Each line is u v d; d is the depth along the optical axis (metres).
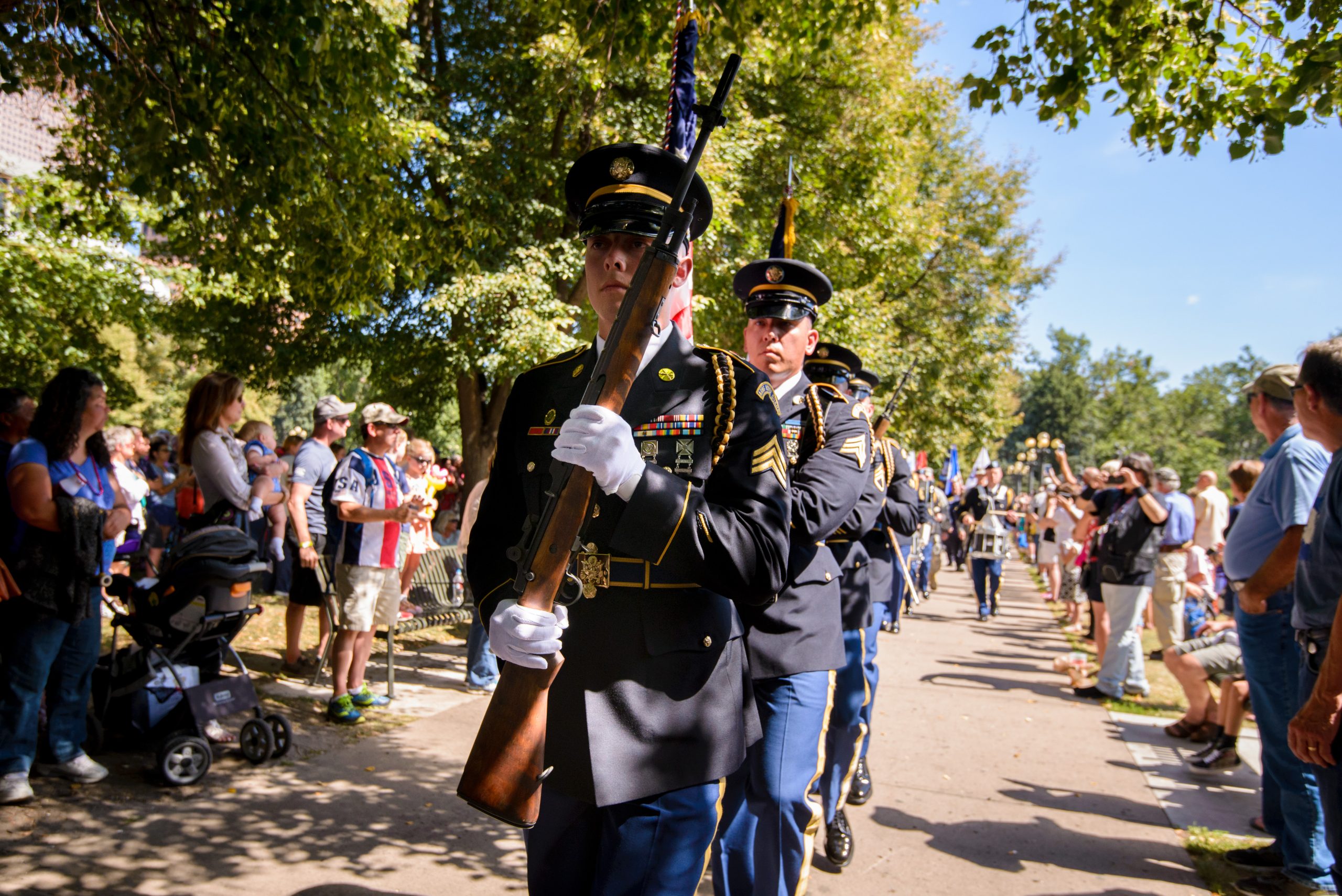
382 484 5.71
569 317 10.73
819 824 3.06
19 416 4.46
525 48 10.93
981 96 4.90
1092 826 4.57
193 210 5.86
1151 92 4.60
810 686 3.04
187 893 3.27
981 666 9.02
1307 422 3.15
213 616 4.65
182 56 5.30
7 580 3.79
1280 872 3.86
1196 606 8.38
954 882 3.82
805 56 7.46
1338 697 2.50
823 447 3.21
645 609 1.93
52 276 12.09
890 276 16.28
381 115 6.71
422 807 4.27
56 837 3.65
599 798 1.84
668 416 2.02
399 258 6.90
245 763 4.71
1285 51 3.98
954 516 18.95
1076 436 79.38
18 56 5.14
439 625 9.14
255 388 15.20
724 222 10.32
